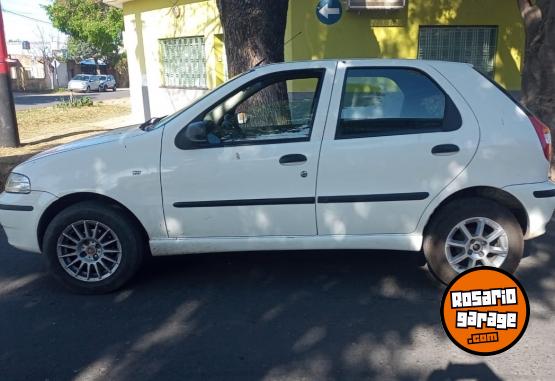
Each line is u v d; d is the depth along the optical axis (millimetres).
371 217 4102
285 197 4070
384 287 4301
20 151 10789
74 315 3932
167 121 4234
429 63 4156
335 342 3484
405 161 4012
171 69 14672
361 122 4074
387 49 10828
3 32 10812
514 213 4242
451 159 4004
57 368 3252
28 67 49625
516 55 11000
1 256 5207
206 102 4160
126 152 4090
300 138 4062
